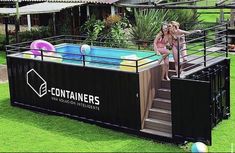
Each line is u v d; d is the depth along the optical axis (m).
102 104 14.13
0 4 33.56
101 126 14.27
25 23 32.97
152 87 13.45
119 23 26.39
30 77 16.16
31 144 12.92
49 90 15.65
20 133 13.88
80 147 12.57
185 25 27.50
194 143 12.09
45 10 25.66
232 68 22.09
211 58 14.43
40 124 14.68
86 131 13.88
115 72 13.50
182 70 13.04
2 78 21.19
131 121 13.45
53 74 15.36
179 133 12.46
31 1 30.30
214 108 13.76
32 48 16.47
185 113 12.23
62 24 29.27
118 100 13.65
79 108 14.86
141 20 25.84
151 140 13.01
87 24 27.33
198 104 11.95
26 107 16.52
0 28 33.69
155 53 14.40
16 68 16.55
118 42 23.72
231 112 15.41
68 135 13.56
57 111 15.60
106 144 12.75
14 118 15.42
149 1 29.30
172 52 13.44
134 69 13.38
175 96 12.30
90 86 14.32
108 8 28.45
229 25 27.53
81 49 16.78
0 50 29.38
